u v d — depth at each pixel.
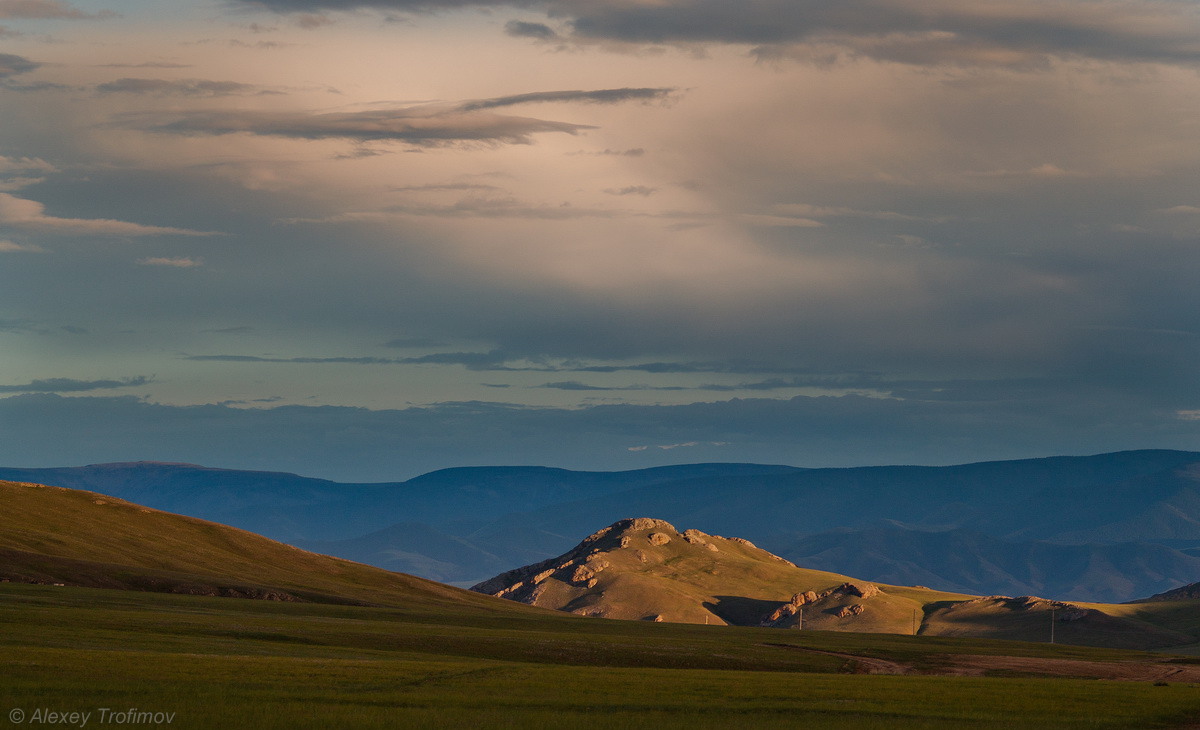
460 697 77.56
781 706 81.00
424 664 100.31
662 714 75.06
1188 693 94.94
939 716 78.50
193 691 73.44
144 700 69.00
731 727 70.38
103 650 96.12
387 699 74.94
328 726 64.12
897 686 96.50
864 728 72.38
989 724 74.88
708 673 106.69
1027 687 98.50
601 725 68.56
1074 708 83.38
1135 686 101.81
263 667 88.88
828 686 95.69
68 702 67.19
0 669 78.00
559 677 94.81
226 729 62.47
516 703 77.12
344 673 88.81
